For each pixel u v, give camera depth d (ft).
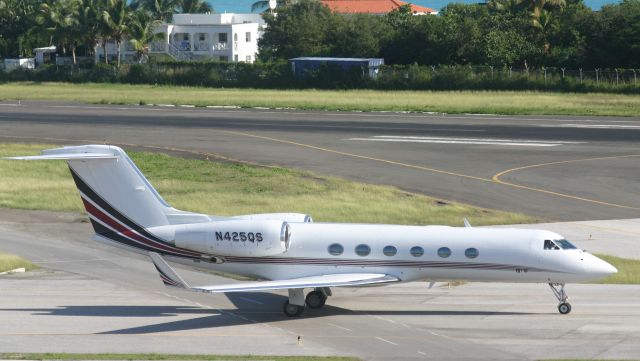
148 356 293.23
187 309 364.38
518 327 334.03
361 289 401.70
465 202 604.08
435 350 304.50
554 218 558.56
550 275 346.33
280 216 377.09
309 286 334.03
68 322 340.59
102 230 367.04
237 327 335.67
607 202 602.03
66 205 610.65
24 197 633.61
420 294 391.45
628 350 302.45
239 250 353.72
